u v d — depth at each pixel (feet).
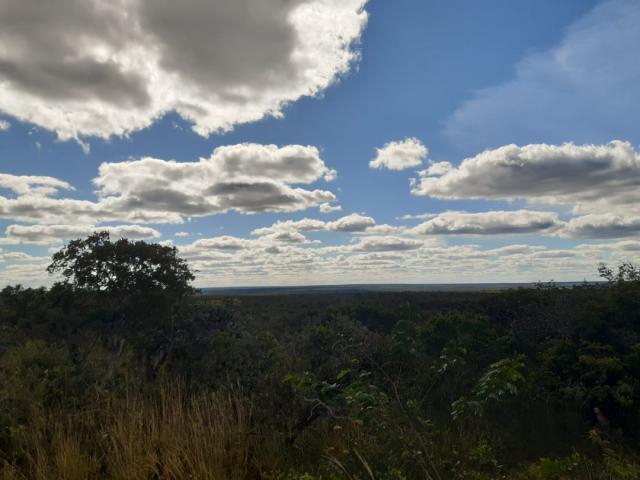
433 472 15.51
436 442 18.78
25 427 16.12
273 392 19.97
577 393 25.04
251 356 24.71
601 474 17.31
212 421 17.39
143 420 17.17
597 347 28.89
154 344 27.86
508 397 25.73
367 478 14.51
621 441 22.52
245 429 17.31
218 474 14.12
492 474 17.47
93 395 19.10
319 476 14.85
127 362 25.20
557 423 24.16
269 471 15.58
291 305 94.63
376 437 17.08
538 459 20.70
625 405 23.86
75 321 31.65
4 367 21.42
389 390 21.98
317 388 18.83
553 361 28.71
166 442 15.49
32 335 30.58
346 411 19.12
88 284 32.50
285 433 18.34
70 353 25.73
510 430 23.21
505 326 37.65
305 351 24.62
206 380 22.59
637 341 30.94
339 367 21.22
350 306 44.57
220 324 29.66
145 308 30.55
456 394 24.95
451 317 33.40
